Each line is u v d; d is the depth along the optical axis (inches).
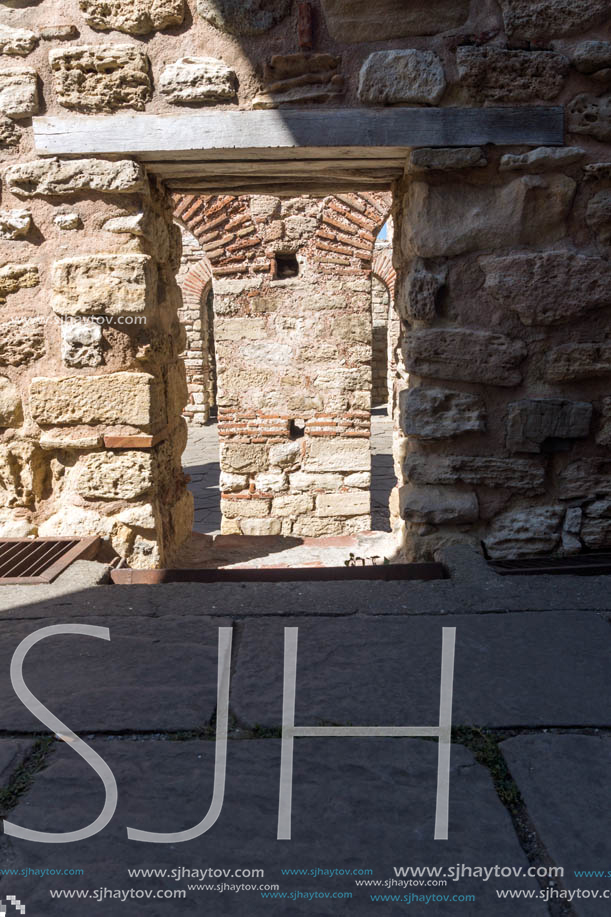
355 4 105.9
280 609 85.1
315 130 108.6
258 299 230.5
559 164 107.6
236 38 109.1
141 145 111.0
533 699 64.7
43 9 111.0
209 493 323.3
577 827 49.1
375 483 342.3
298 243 227.1
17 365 121.4
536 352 112.7
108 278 117.1
